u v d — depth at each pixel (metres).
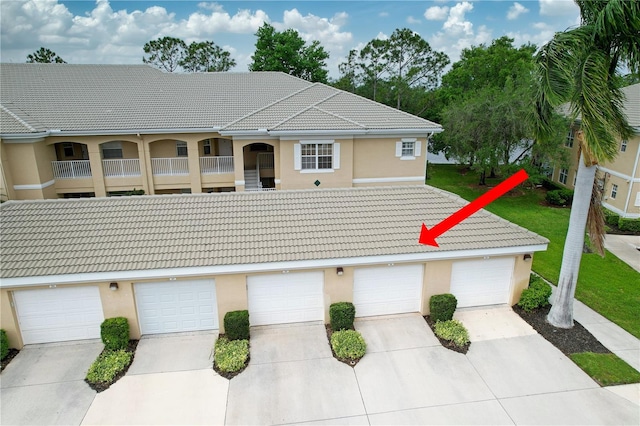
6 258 11.73
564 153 27.72
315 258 12.23
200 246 12.52
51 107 22.47
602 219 12.44
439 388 10.47
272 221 13.86
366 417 9.57
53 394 10.28
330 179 21.88
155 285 12.28
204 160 24.00
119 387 10.53
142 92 24.89
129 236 12.82
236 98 25.28
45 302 11.95
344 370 11.15
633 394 10.24
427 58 58.09
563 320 12.93
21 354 11.84
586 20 11.10
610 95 10.88
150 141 22.73
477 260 13.58
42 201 14.24
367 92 59.06
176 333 12.83
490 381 10.70
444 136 33.91
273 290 12.84
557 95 10.70
